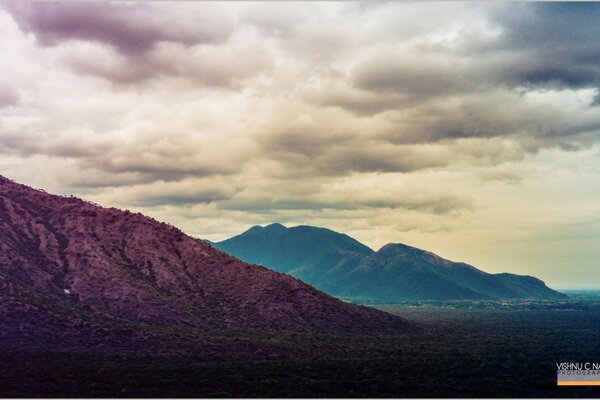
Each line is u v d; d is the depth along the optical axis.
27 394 80.44
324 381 94.88
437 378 99.50
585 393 89.25
